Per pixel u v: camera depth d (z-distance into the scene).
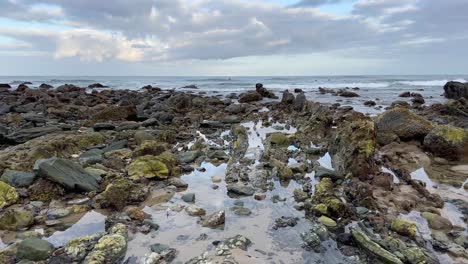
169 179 3.30
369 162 3.24
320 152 4.27
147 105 9.45
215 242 2.10
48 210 2.61
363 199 2.62
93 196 2.85
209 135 5.79
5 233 2.24
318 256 1.94
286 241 2.12
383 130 4.59
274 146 4.56
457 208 2.59
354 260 1.90
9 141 4.84
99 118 6.98
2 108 8.48
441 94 14.66
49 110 7.96
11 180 3.05
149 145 4.10
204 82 28.78
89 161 3.78
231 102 11.29
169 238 2.16
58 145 4.19
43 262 1.88
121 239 2.03
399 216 2.44
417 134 4.39
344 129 3.89
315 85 23.61
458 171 3.51
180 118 7.48
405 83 25.23
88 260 1.84
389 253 1.88
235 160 4.04
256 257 1.92
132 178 3.21
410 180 3.13
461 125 5.74
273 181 3.28
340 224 2.33
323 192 2.71
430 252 1.96
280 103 9.80
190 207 2.62
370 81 28.94
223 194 2.97
